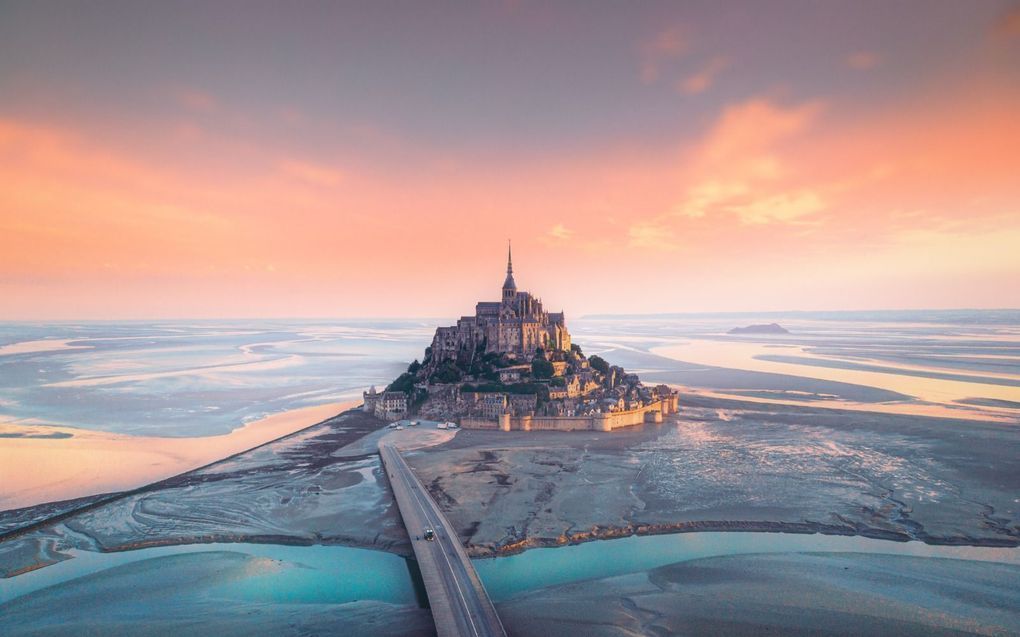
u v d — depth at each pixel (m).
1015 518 133.00
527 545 124.38
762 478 163.75
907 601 100.12
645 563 116.75
